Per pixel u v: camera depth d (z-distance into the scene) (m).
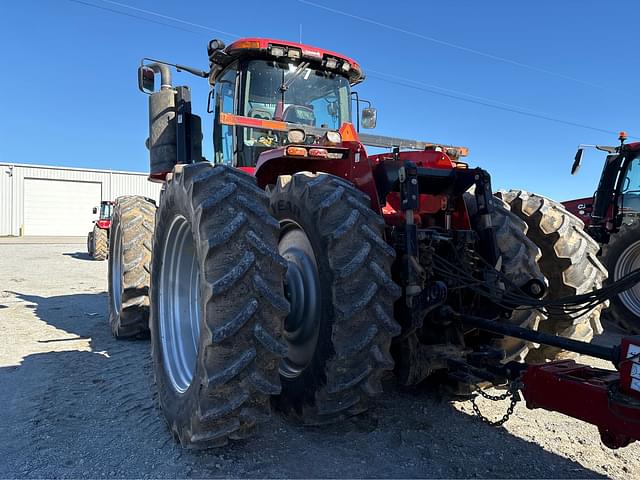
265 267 2.31
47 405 3.17
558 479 2.38
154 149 4.69
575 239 3.54
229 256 2.26
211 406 2.25
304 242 2.90
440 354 2.74
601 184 7.03
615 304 6.04
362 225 2.54
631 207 6.74
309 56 4.66
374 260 2.49
